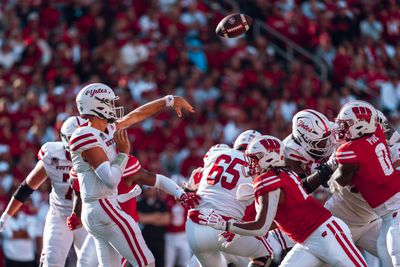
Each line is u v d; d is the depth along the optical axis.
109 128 24.89
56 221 27.73
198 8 62.62
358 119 25.39
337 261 23.69
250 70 58.38
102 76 56.31
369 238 27.45
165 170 49.38
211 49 59.72
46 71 56.00
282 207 23.86
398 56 63.47
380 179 25.50
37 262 40.62
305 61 61.81
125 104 52.50
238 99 56.44
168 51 58.00
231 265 28.08
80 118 26.64
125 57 57.06
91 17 59.31
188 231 25.34
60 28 58.88
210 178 25.41
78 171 23.80
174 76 56.22
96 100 24.12
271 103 56.47
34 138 49.78
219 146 26.84
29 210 40.09
